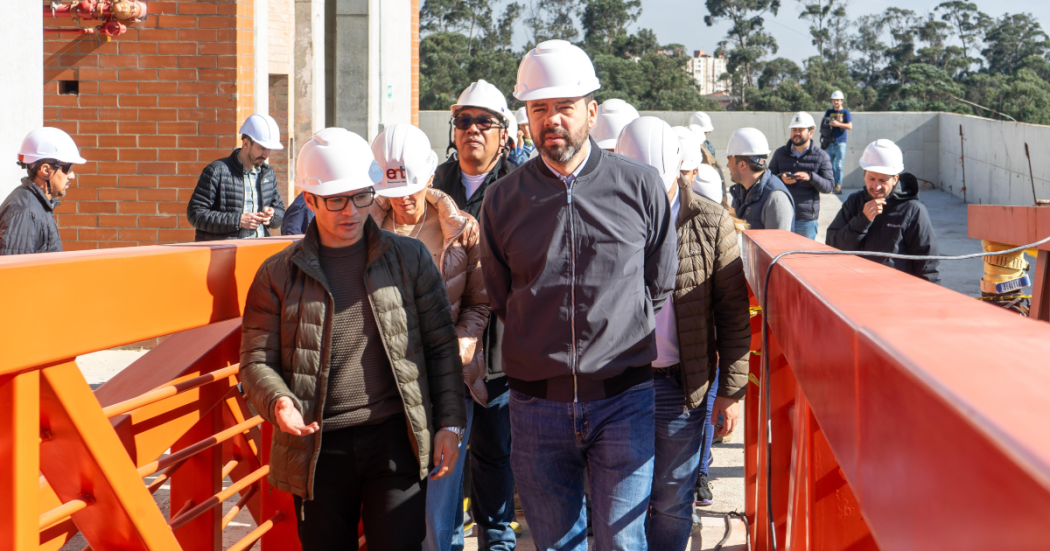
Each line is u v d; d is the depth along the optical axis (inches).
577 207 100.1
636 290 101.0
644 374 103.1
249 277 100.2
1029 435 18.9
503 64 2824.8
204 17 301.6
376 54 442.6
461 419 102.3
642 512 101.7
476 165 151.4
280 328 95.5
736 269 117.0
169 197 308.0
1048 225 129.8
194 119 305.0
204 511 97.7
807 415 64.9
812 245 95.7
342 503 99.0
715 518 167.2
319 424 93.1
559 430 101.8
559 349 100.1
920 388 26.2
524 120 417.1
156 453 96.5
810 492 65.0
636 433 101.1
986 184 743.1
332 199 93.0
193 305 87.4
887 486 31.1
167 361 103.1
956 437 22.8
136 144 306.8
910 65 3019.2
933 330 33.5
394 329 96.7
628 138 119.1
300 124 405.4
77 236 311.3
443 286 104.7
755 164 220.8
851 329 38.0
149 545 77.7
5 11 187.3
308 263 93.8
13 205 196.1
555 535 105.4
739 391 119.6
